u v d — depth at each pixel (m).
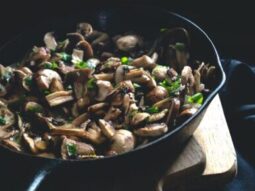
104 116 0.49
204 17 0.77
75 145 0.47
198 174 0.52
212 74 0.53
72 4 0.72
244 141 0.68
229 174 0.52
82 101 0.50
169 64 0.56
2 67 0.54
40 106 0.51
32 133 0.50
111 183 0.50
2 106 0.52
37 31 0.58
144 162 0.47
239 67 0.71
